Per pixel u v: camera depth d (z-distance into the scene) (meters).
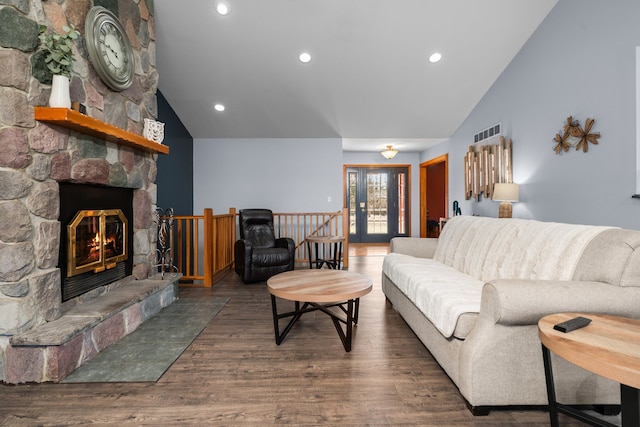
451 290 1.96
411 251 3.39
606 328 1.16
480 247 2.48
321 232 6.04
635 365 0.89
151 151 3.07
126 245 2.88
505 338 1.50
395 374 1.91
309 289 2.24
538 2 3.61
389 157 7.07
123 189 2.89
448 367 1.78
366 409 1.58
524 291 1.42
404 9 3.53
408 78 4.55
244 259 4.05
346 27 3.72
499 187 4.14
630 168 2.90
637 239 1.49
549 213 3.81
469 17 3.68
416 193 8.41
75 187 2.28
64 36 1.96
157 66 4.26
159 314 2.94
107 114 2.58
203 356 2.13
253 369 1.96
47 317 1.97
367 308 3.15
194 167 5.98
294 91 4.77
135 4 3.04
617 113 3.00
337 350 2.22
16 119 1.80
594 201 3.24
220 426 1.45
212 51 4.03
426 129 5.90
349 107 5.16
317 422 1.48
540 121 3.90
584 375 1.51
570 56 3.47
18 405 1.61
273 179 6.02
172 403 1.62
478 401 1.52
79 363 1.98
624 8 2.92
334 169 6.06
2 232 1.78
